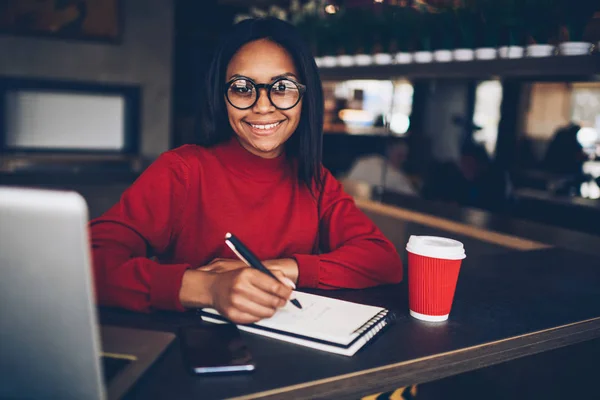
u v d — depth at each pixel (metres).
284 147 1.29
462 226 1.94
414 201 2.49
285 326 0.81
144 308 0.89
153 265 0.92
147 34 5.22
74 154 5.13
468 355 0.82
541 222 2.86
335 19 2.38
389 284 1.13
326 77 2.46
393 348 0.80
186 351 0.74
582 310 1.01
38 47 4.86
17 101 4.87
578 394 1.19
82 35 4.96
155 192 1.13
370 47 2.28
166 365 0.71
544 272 1.28
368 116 6.87
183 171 1.18
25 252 0.53
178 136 5.71
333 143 6.55
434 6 1.86
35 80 4.91
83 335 0.55
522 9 1.55
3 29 4.71
